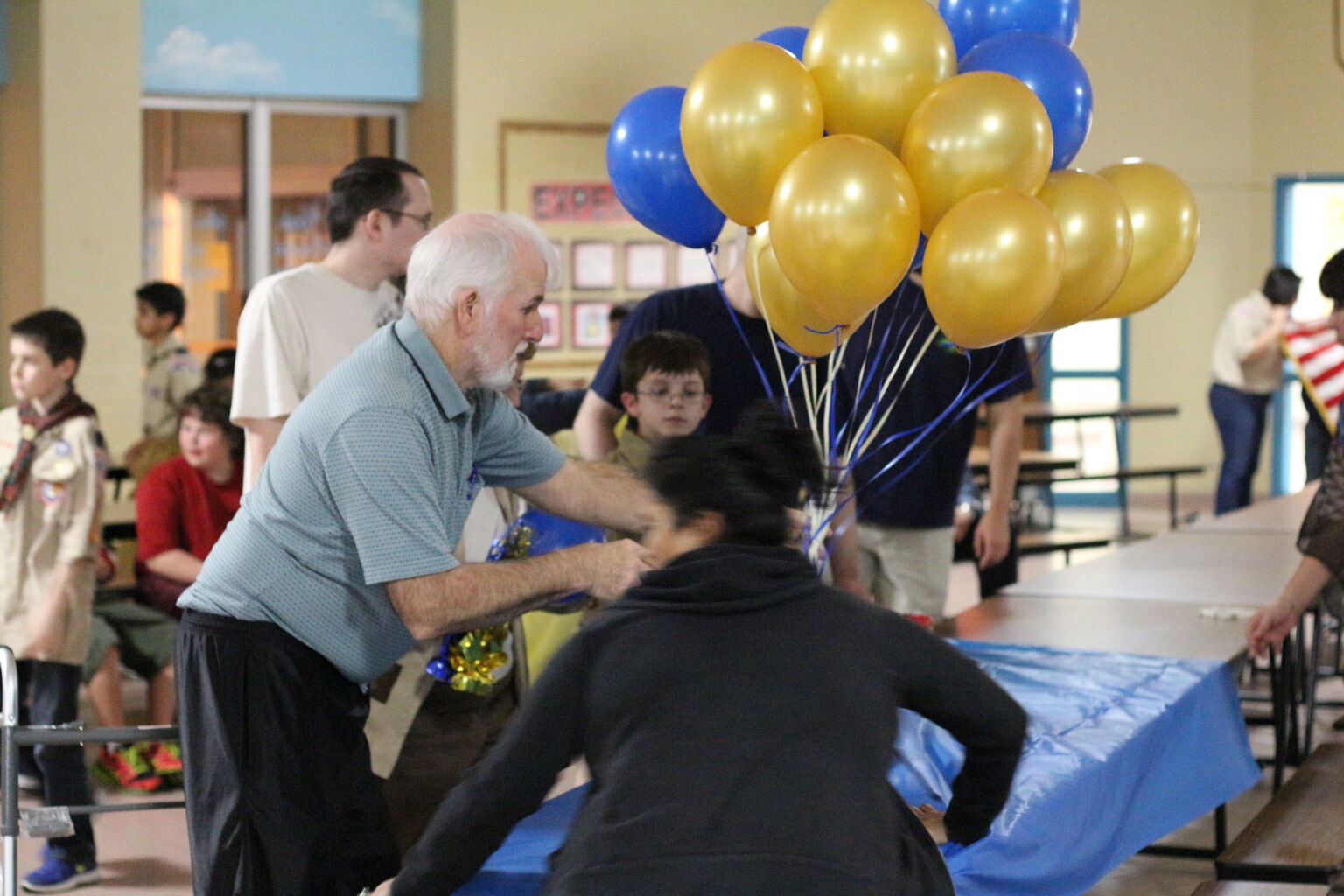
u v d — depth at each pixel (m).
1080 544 9.08
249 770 2.56
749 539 2.02
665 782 1.83
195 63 9.50
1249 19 12.33
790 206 2.71
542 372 10.01
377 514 2.43
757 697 1.87
